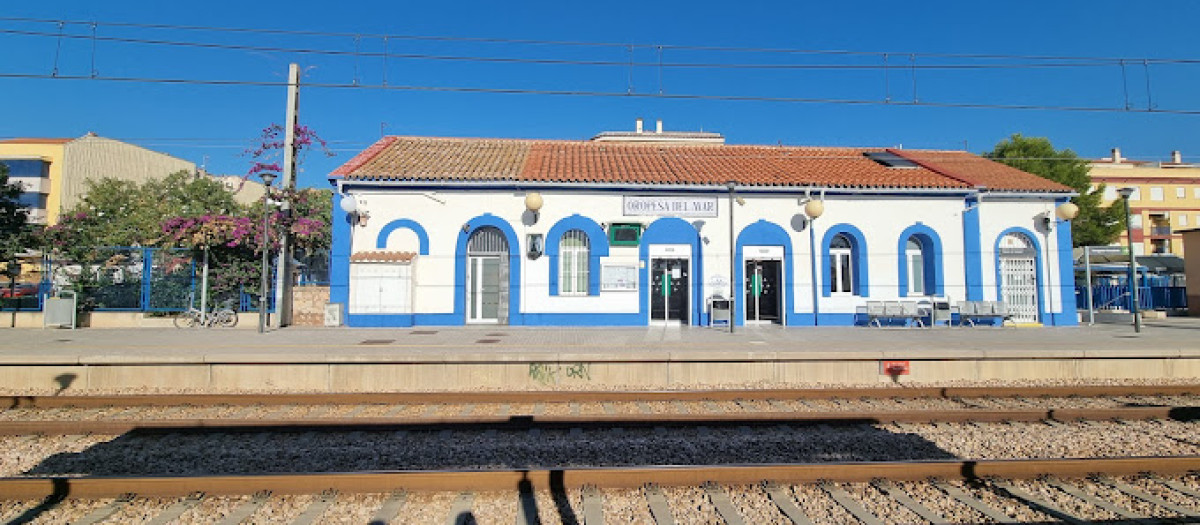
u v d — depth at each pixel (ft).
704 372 35.40
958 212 60.54
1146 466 19.17
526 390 33.32
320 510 16.63
